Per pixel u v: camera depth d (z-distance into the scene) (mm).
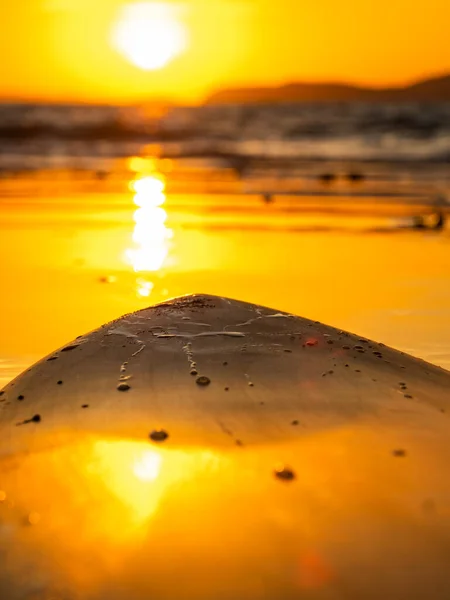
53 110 55875
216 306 2357
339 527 1141
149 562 1058
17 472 1354
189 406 1635
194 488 1244
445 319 4289
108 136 30438
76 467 1351
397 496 1238
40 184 12453
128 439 1467
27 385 1865
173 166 16828
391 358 2090
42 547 1110
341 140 27312
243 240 7133
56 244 6848
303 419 1570
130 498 1227
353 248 6699
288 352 1988
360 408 1645
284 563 1055
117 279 5363
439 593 1021
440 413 1653
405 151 20875
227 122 41344
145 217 8805
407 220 8453
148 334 2098
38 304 4621
